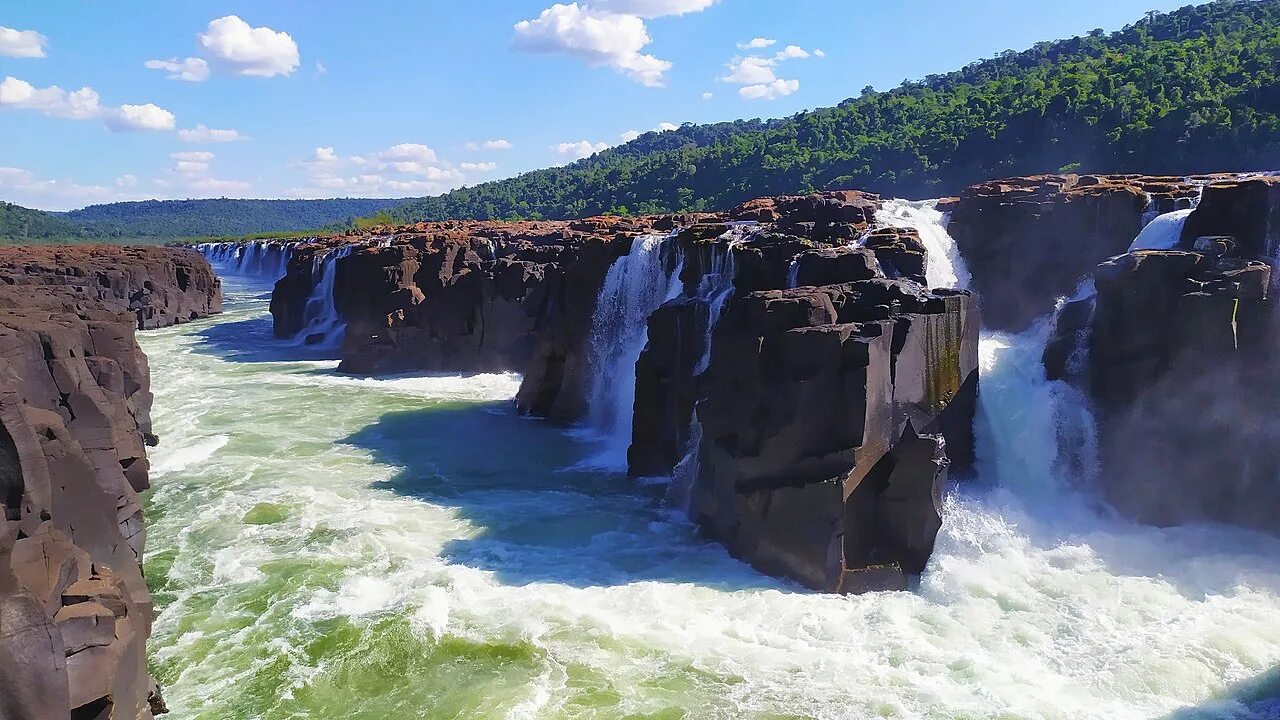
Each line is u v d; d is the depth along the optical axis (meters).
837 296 29.25
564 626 24.00
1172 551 27.61
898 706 20.19
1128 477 30.09
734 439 28.98
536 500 34.84
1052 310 41.81
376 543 30.17
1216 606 24.38
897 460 26.97
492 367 62.97
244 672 22.02
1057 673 21.47
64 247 126.62
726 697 20.61
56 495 19.97
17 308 34.06
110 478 25.36
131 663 16.62
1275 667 21.34
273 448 43.06
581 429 46.94
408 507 34.09
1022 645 22.72
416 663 22.34
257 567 28.25
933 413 28.98
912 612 24.56
